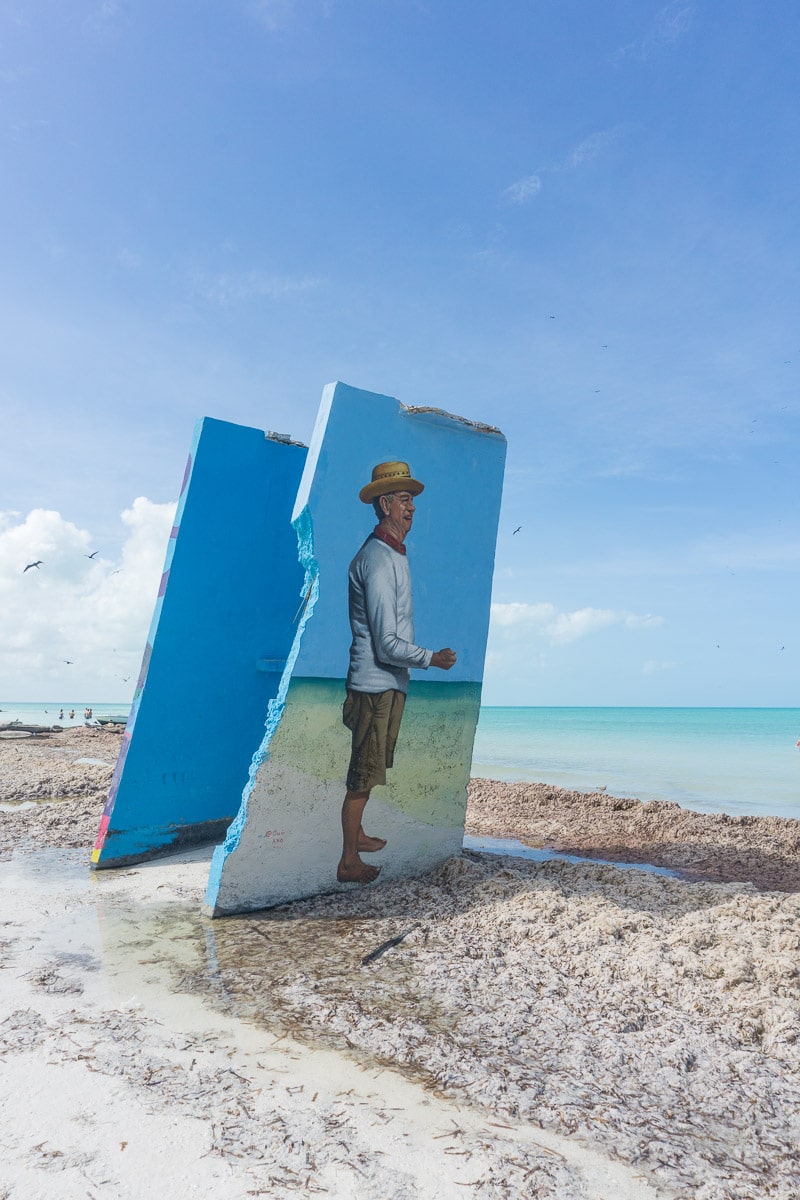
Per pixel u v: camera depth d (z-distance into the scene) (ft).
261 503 28.96
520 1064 12.04
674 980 15.24
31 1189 8.75
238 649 28.66
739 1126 10.54
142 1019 13.48
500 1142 9.93
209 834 28.32
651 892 21.27
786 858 29.09
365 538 22.18
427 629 23.89
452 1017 13.73
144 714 26.12
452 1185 9.03
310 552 21.25
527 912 19.15
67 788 39.42
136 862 25.81
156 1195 8.72
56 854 26.89
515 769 69.77
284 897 20.92
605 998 14.58
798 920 18.51
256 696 29.32
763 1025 13.51
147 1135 9.87
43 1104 10.58
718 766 72.13
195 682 27.48
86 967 16.12
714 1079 11.76
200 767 27.81
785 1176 9.46
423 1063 12.00
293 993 14.70
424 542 23.81
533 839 32.91
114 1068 11.63
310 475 21.15
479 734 149.59
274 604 29.66
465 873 22.98
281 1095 10.96
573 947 16.96
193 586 27.25
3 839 28.86
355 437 21.94
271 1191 8.84
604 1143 10.00
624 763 76.38
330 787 21.62
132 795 25.79
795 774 64.28
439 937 18.02
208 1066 11.77
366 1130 10.11
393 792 23.15
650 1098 11.16
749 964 15.65
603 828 35.22
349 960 16.58
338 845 21.98
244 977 15.55
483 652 25.61
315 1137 9.91
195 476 27.02
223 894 19.81
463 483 24.95
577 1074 11.78
